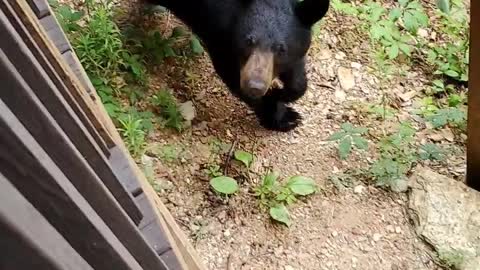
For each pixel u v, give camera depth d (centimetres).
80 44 150
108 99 145
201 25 154
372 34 173
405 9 183
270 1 143
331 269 135
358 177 149
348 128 151
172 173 143
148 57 163
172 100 155
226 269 133
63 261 36
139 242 61
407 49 173
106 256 48
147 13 171
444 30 184
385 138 156
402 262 136
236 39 144
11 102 45
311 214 142
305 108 163
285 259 135
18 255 34
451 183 145
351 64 173
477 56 120
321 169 151
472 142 136
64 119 58
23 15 65
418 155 154
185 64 166
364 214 143
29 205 35
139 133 140
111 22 158
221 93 163
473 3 113
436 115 161
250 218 140
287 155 153
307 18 145
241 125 157
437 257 136
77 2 167
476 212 140
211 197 142
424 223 139
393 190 147
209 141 152
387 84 170
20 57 52
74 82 74
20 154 39
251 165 149
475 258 134
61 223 43
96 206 55
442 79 174
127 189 72
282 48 142
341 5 181
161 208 92
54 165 44
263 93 139
